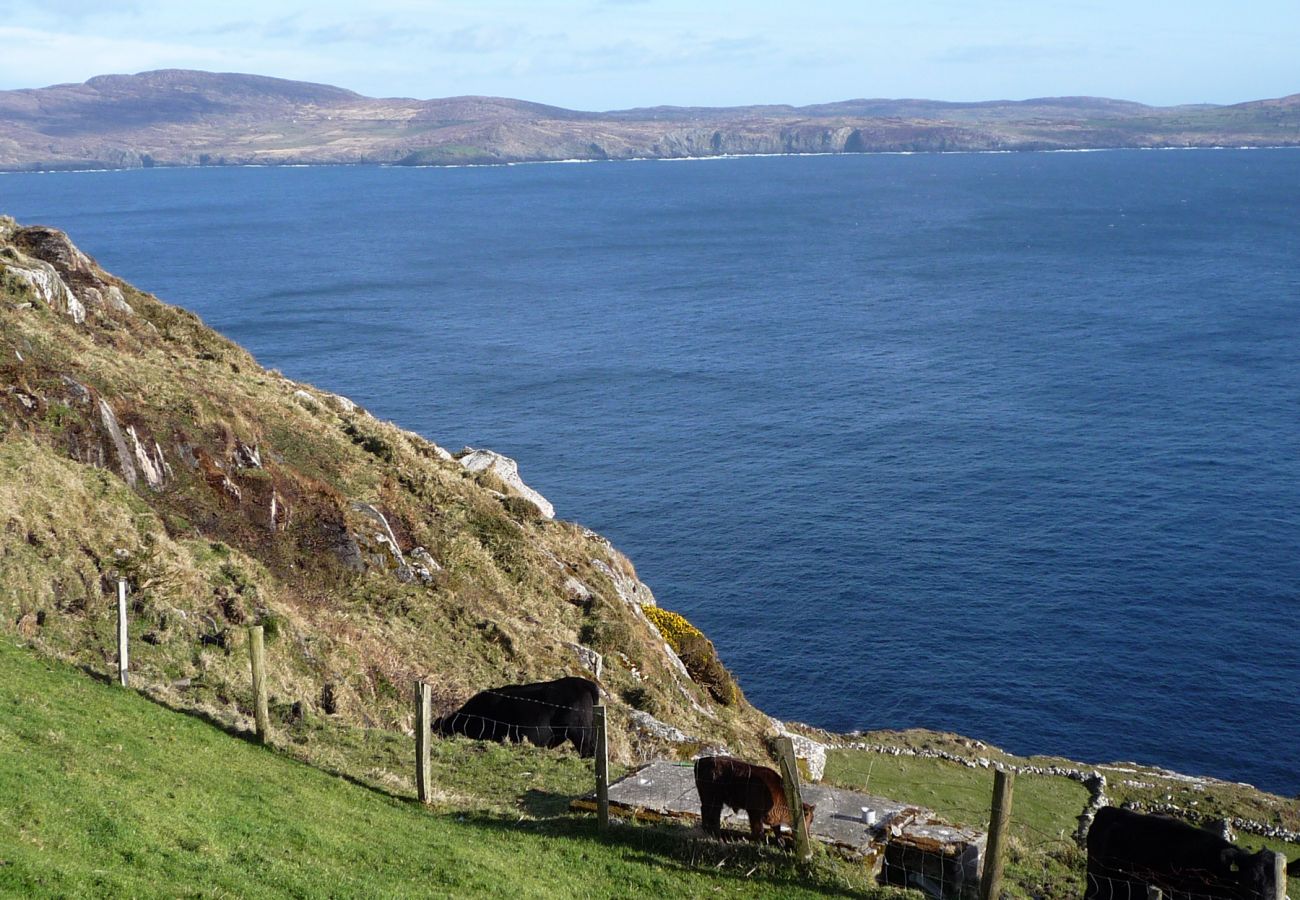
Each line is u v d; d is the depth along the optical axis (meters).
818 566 82.56
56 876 11.70
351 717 26.38
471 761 22.81
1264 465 103.94
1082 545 86.25
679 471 104.00
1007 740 60.78
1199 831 17.91
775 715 63.03
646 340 167.50
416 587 35.97
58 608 24.36
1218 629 72.88
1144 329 168.62
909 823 18.64
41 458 28.64
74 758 15.83
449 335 168.88
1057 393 131.75
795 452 109.88
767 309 195.88
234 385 43.25
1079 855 26.41
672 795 19.67
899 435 115.38
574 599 42.09
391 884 14.60
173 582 26.95
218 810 15.79
